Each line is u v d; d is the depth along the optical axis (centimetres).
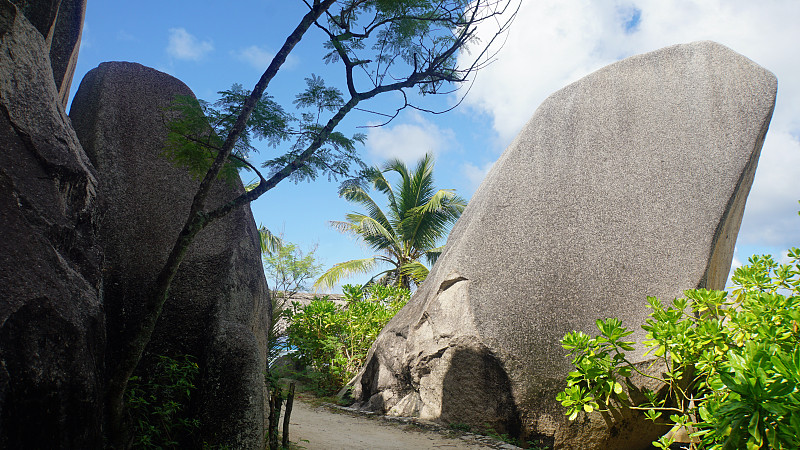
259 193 388
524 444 675
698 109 764
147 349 462
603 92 837
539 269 740
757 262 579
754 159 749
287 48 379
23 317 266
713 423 325
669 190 733
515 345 705
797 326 396
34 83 348
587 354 577
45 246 303
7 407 246
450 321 751
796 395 243
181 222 516
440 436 675
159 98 552
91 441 297
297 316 1065
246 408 454
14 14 348
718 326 486
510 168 827
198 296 493
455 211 2041
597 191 767
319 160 426
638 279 702
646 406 638
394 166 2159
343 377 976
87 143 505
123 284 471
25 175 314
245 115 376
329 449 577
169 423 432
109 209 486
